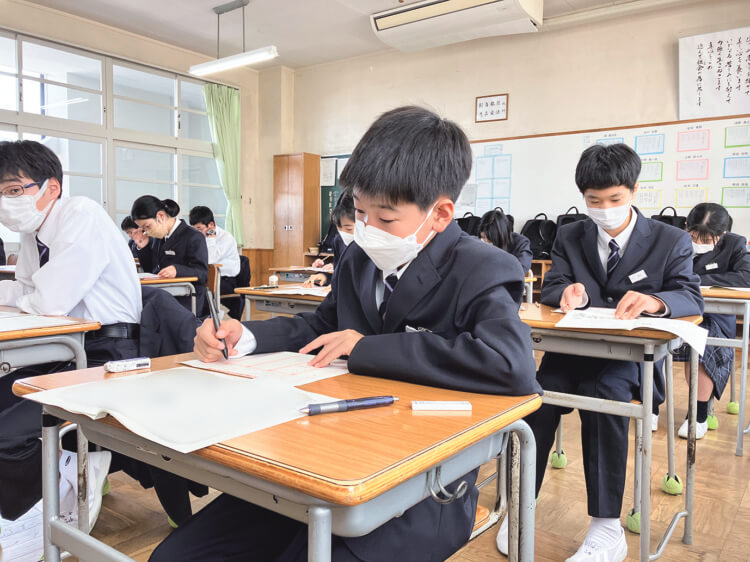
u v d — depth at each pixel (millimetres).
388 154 817
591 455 1524
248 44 6812
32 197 1710
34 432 1396
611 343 1413
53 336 1478
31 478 1383
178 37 6613
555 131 5793
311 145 7672
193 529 838
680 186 5152
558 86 5766
